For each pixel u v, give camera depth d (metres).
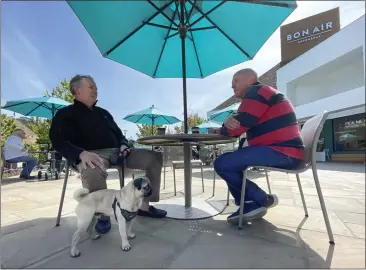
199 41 3.02
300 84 12.91
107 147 2.09
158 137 1.99
